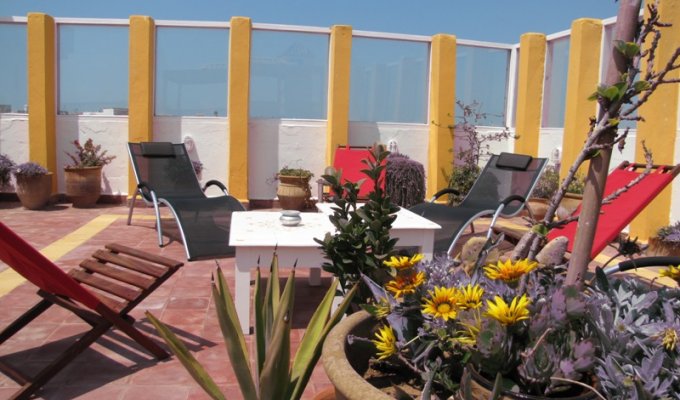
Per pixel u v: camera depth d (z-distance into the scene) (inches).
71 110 346.3
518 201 220.4
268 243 133.8
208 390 63.7
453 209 212.1
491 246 73.2
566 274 69.9
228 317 59.9
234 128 336.8
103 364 117.2
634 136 261.1
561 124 326.3
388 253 79.5
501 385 46.3
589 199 61.5
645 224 237.5
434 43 348.8
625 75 56.9
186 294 166.1
